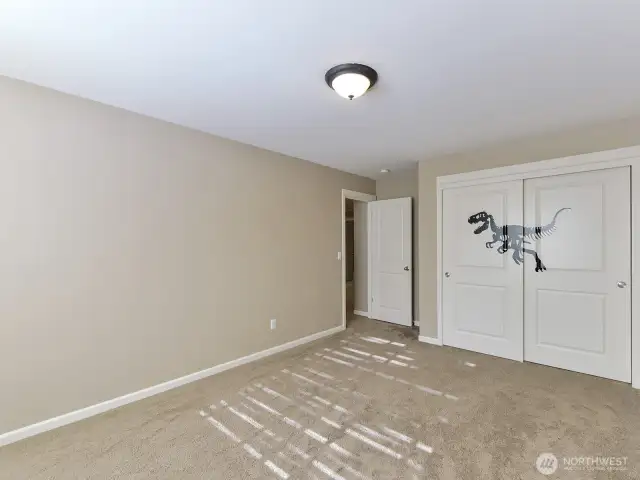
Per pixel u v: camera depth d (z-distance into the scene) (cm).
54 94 228
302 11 151
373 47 180
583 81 217
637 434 214
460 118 279
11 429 211
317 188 434
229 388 287
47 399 224
